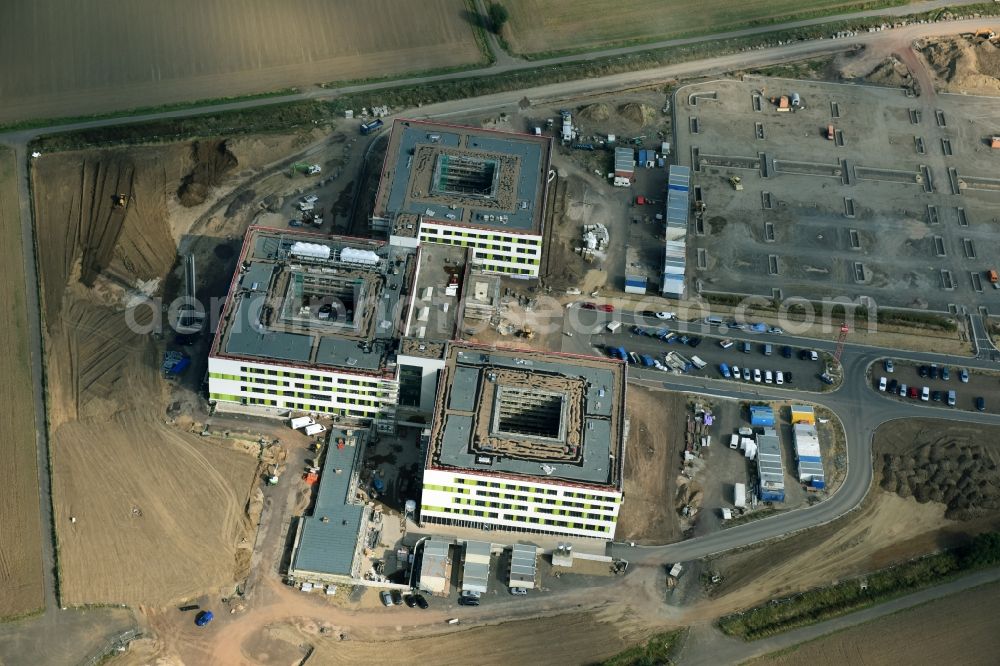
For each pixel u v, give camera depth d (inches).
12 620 7475.4
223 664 7362.2
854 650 7682.1
